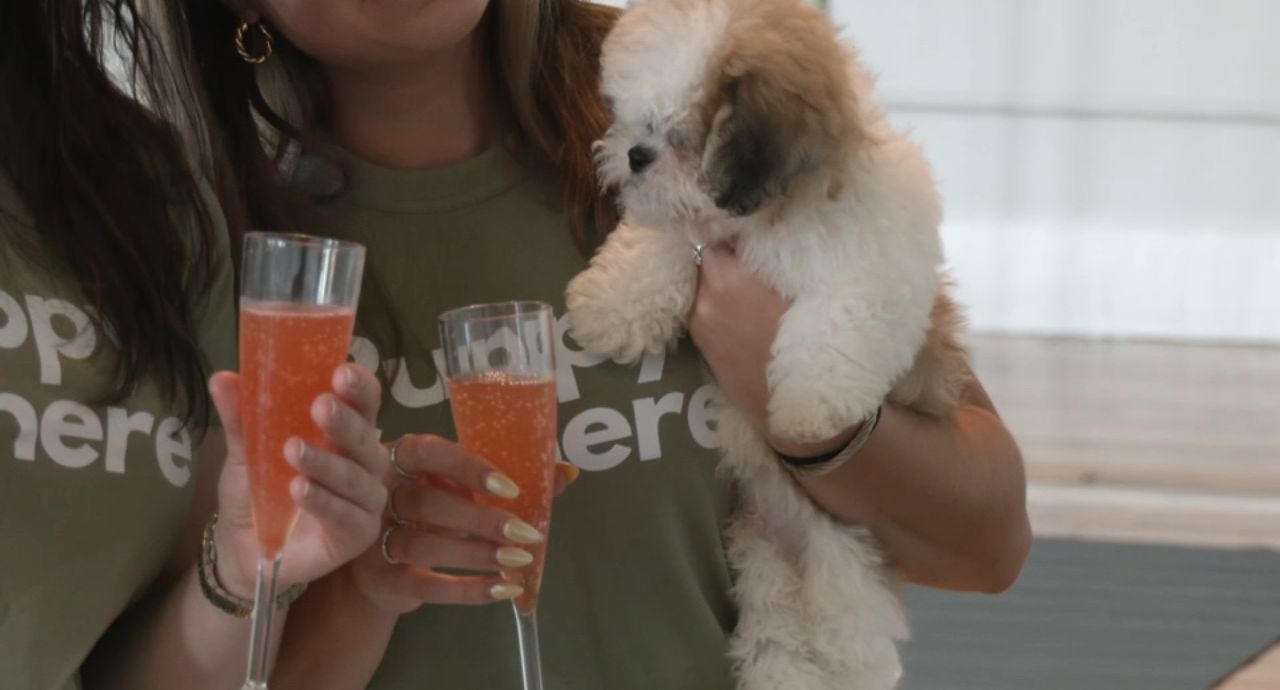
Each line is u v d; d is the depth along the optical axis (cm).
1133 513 533
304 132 175
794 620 181
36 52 157
